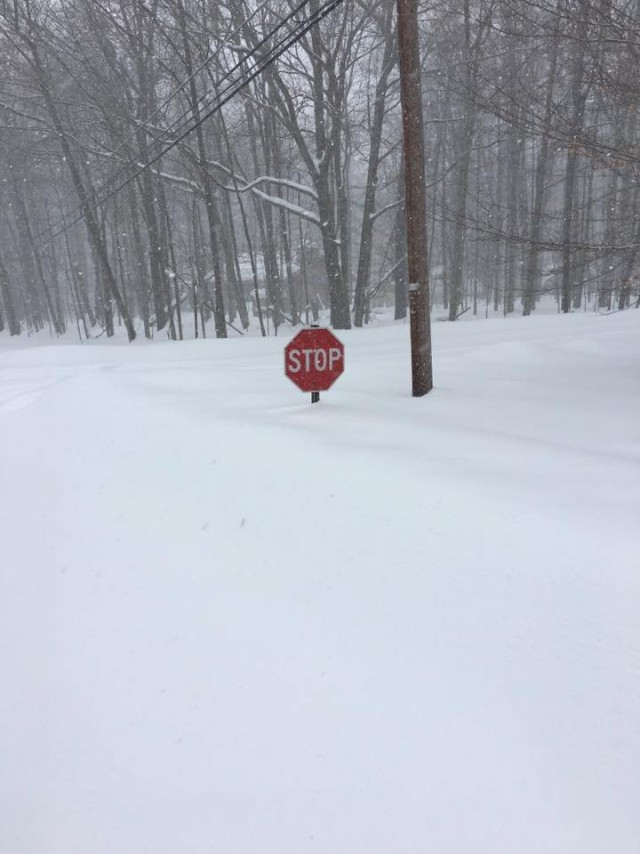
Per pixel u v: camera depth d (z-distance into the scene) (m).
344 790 2.12
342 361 6.27
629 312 17.16
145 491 4.86
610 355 10.21
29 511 5.29
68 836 2.18
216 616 3.19
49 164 34.53
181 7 18.45
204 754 2.39
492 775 2.04
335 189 25.02
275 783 2.20
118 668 3.00
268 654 2.83
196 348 16.30
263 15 20.47
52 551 4.44
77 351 17.36
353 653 2.70
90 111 25.61
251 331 32.78
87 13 22.09
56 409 8.14
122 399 7.48
